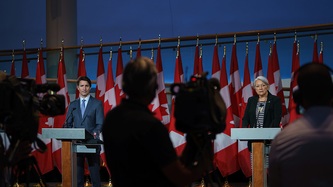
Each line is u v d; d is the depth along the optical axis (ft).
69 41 33.58
